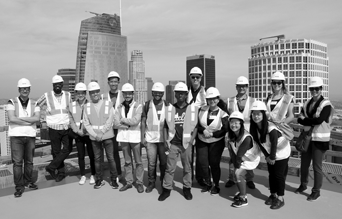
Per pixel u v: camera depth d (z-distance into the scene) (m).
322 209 4.17
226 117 4.68
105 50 142.25
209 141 4.80
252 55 124.12
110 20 145.00
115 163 5.34
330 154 5.55
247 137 4.24
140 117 5.00
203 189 5.03
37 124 5.99
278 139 4.24
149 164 5.04
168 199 4.68
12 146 4.91
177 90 4.64
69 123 5.54
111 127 5.20
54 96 5.51
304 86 110.44
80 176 6.04
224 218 3.93
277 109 4.65
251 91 122.19
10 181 5.42
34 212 4.21
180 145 4.65
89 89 5.08
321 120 4.31
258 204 4.40
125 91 4.98
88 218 3.98
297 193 4.81
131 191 5.09
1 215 4.11
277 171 4.25
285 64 110.75
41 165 5.79
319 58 116.31
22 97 5.10
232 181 5.25
